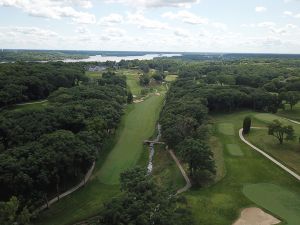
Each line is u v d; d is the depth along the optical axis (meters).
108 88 135.00
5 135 73.62
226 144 84.31
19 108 110.81
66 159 61.09
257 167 69.81
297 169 68.00
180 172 69.69
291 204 54.31
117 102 115.00
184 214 44.53
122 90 141.88
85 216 56.06
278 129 80.00
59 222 54.88
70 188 65.50
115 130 97.31
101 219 42.25
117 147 87.88
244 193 58.31
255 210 52.28
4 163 56.34
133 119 115.12
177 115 92.38
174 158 77.31
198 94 123.62
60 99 106.25
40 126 75.81
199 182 64.50
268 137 86.94
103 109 93.94
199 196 57.34
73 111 87.44
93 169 73.88
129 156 81.94
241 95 123.62
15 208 43.28
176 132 80.69
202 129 86.94
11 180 54.59
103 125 81.62
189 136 77.88
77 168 67.12
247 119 92.00
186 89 139.62
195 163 64.50
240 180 64.12
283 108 122.75
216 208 52.88
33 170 56.91
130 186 45.62
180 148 71.31
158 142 90.44
